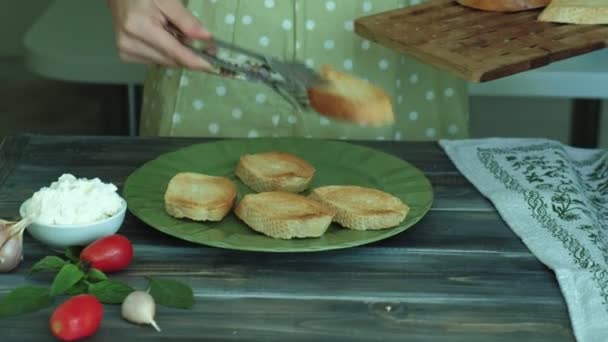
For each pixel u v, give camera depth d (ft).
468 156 4.74
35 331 3.59
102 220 3.96
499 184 4.49
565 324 3.66
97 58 6.52
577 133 7.39
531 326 3.65
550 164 4.62
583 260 3.94
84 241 3.94
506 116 10.16
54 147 4.79
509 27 4.57
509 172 4.58
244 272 3.91
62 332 3.51
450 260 4.00
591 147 7.35
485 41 4.44
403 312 3.71
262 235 4.01
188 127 5.34
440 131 5.48
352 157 4.60
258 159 4.48
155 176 4.39
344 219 4.07
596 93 6.27
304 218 3.96
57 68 6.57
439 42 4.45
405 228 4.07
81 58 6.53
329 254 4.01
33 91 10.77
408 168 4.48
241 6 5.17
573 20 4.56
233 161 4.58
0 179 4.50
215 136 5.35
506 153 4.76
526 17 4.66
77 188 4.00
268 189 4.32
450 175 4.63
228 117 5.32
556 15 4.57
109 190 4.04
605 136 9.59
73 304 3.54
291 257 3.99
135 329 3.60
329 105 4.33
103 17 7.36
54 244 3.94
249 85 5.23
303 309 3.72
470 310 3.72
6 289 3.79
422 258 4.01
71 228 3.91
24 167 4.61
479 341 3.58
